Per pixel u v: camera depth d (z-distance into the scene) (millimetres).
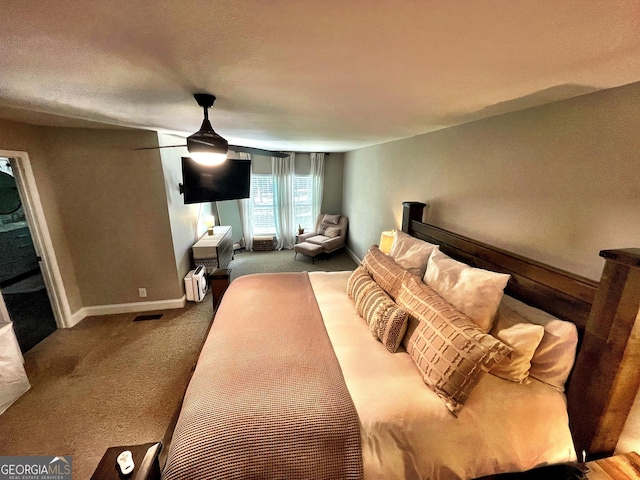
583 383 1239
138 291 3426
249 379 1345
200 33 813
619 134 1167
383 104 1657
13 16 707
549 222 1499
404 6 645
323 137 3465
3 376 1994
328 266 5312
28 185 2680
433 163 2648
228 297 2307
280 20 730
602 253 1109
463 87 1276
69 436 1805
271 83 1298
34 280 4266
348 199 5984
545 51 879
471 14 673
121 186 3129
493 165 1886
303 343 1648
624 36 761
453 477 1154
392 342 1600
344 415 1162
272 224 6465
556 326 1316
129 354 2627
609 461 1179
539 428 1229
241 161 4297
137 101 1688
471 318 1494
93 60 1033
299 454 1069
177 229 3584
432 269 1883
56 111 2031
